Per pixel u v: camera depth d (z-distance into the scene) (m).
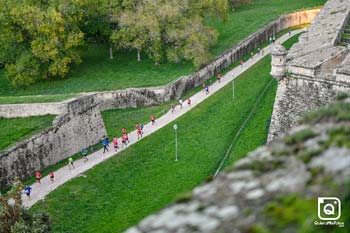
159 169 58.50
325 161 15.89
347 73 53.12
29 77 82.25
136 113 76.25
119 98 77.88
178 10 90.38
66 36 84.00
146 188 54.44
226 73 89.19
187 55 86.56
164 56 91.19
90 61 92.69
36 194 53.12
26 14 81.44
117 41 89.81
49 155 59.47
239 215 14.52
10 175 54.38
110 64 91.19
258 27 105.62
